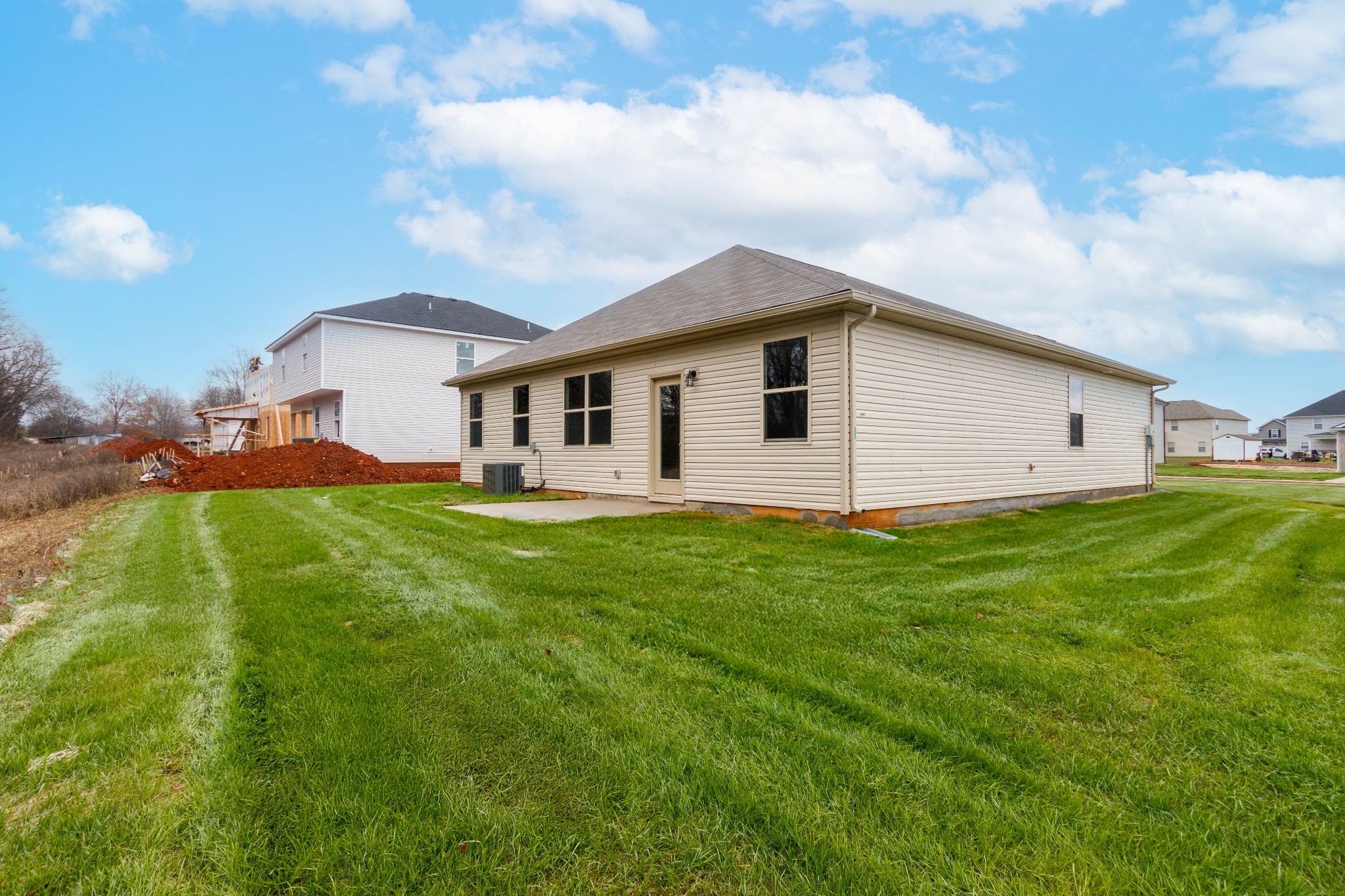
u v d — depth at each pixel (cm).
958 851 169
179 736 234
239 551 591
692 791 196
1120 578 484
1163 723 242
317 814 184
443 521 786
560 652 318
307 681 280
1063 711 255
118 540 696
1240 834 177
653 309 1138
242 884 157
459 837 176
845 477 730
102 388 5903
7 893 156
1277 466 3722
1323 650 325
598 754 218
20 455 2295
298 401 2422
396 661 308
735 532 696
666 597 421
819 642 333
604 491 1099
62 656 320
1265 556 588
